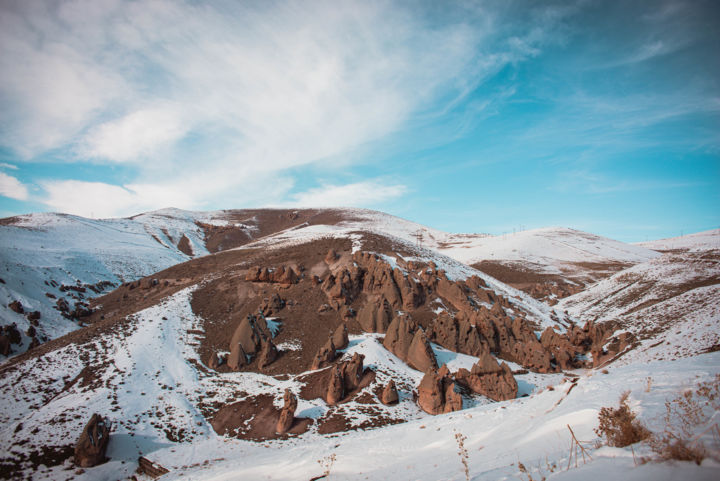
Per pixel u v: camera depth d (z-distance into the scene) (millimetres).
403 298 70062
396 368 51031
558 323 81562
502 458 12039
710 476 5348
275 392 46281
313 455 21531
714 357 16438
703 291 74500
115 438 37438
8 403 43938
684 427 7621
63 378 49469
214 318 68438
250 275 77938
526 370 56906
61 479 32156
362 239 96875
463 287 78938
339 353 54719
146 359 53406
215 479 23141
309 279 77562
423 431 20781
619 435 8688
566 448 10211
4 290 82875
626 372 17438
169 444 37781
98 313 91000
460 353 59000
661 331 61500
